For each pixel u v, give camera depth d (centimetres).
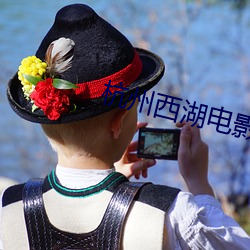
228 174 550
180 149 217
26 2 884
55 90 182
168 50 615
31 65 186
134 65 194
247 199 540
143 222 180
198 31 700
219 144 558
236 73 654
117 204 183
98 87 187
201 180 213
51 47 187
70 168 193
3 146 574
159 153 229
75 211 187
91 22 190
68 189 190
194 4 671
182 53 611
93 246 184
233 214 520
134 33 610
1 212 195
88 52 187
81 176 191
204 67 652
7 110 611
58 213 188
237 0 668
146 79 196
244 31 707
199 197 200
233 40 690
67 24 190
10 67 660
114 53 189
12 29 803
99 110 185
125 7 639
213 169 553
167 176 534
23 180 542
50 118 183
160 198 183
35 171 557
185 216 181
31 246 189
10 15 848
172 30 642
